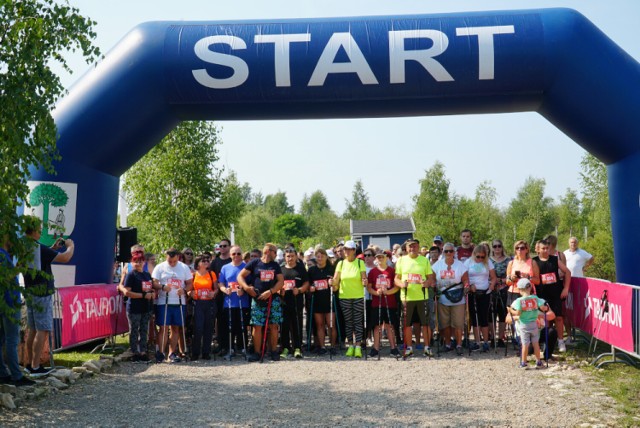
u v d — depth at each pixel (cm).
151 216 2150
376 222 5750
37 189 1136
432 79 1121
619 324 855
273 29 1152
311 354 1087
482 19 1138
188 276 1044
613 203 1171
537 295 1013
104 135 1159
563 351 1012
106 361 935
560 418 622
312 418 634
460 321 1049
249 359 1009
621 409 656
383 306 1048
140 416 648
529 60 1108
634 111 1096
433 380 824
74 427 605
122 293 1098
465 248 1180
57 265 1143
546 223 6331
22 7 670
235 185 2261
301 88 1140
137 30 1185
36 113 666
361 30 1136
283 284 1039
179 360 1007
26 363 845
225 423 619
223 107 1177
